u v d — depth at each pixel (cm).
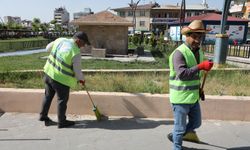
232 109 576
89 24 2070
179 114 400
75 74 516
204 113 579
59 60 502
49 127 520
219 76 837
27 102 585
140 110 580
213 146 465
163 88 645
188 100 395
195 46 390
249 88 689
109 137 485
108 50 2112
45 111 538
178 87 395
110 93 586
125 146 454
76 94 577
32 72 780
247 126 552
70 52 504
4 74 745
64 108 514
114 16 2134
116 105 580
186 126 432
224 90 660
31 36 5312
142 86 647
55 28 7756
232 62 1498
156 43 2756
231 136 504
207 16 3114
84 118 570
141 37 3678
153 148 449
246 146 468
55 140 468
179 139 408
